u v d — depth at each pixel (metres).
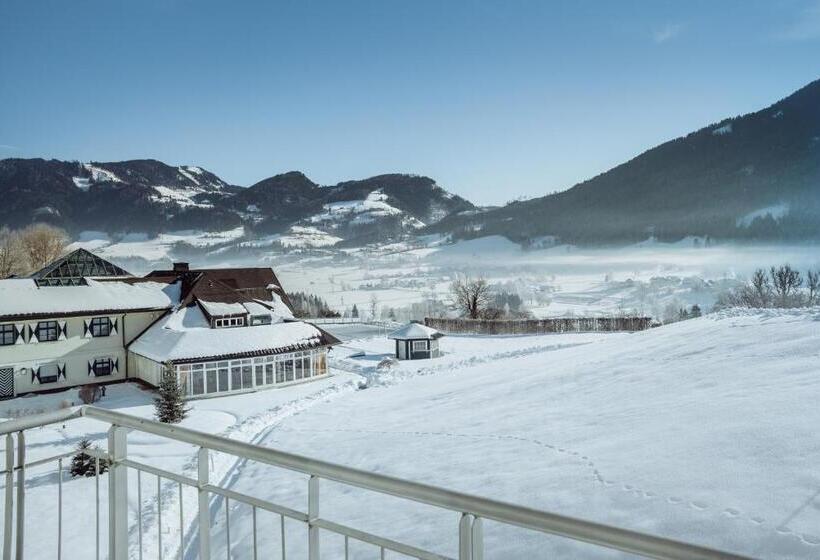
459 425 20.03
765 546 7.50
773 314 29.08
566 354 35.78
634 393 19.34
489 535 9.69
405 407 26.09
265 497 14.43
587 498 10.50
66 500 16.03
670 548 2.21
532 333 67.19
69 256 42.97
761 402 13.87
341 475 3.23
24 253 83.19
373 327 80.25
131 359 40.31
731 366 19.50
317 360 40.16
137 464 4.30
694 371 20.31
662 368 22.45
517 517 2.62
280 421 27.00
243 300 42.50
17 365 35.91
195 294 41.12
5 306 35.88
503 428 18.25
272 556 10.82
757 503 8.69
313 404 31.52
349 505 13.05
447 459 15.59
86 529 14.04
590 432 15.45
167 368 31.50
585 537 2.44
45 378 37.03
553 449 14.47
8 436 4.16
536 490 11.52
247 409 31.27
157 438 23.20
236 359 35.97
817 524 7.70
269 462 3.52
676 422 14.12
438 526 10.93
